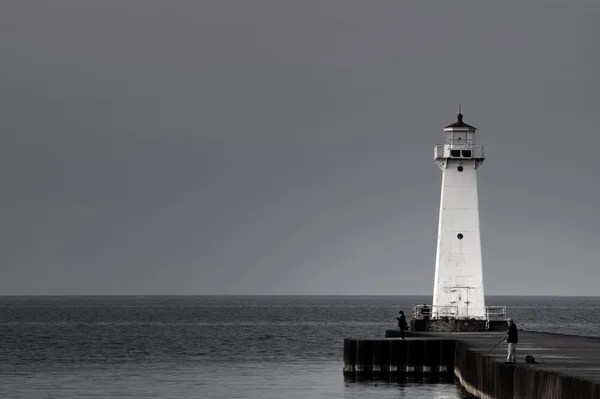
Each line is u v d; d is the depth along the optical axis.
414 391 117.38
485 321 153.50
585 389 66.00
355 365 127.38
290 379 139.12
